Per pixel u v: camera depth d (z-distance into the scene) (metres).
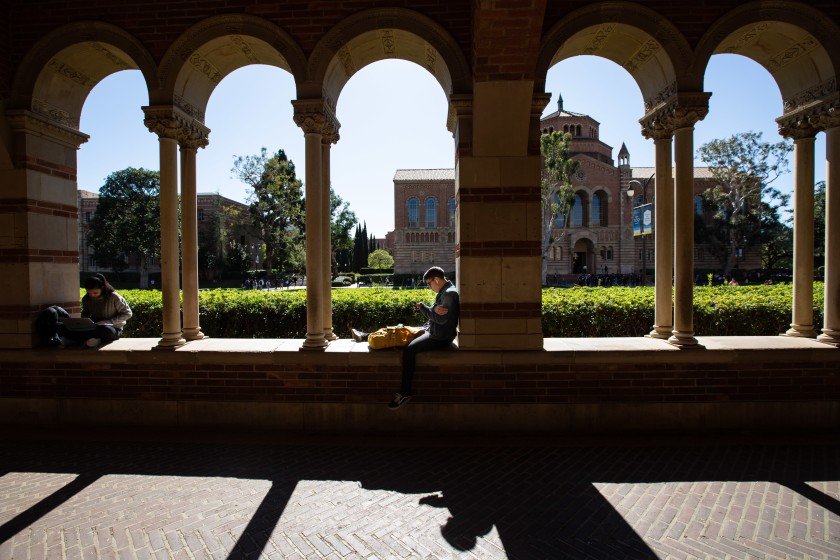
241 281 50.69
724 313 7.25
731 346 5.20
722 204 44.62
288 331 7.42
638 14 5.07
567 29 5.07
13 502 3.66
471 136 5.10
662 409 5.15
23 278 5.41
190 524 3.35
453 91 5.12
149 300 7.67
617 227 50.28
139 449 4.74
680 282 5.25
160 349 5.34
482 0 4.00
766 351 5.12
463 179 5.10
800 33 5.14
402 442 4.91
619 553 3.01
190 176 5.88
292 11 5.24
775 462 4.35
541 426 5.15
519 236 5.12
